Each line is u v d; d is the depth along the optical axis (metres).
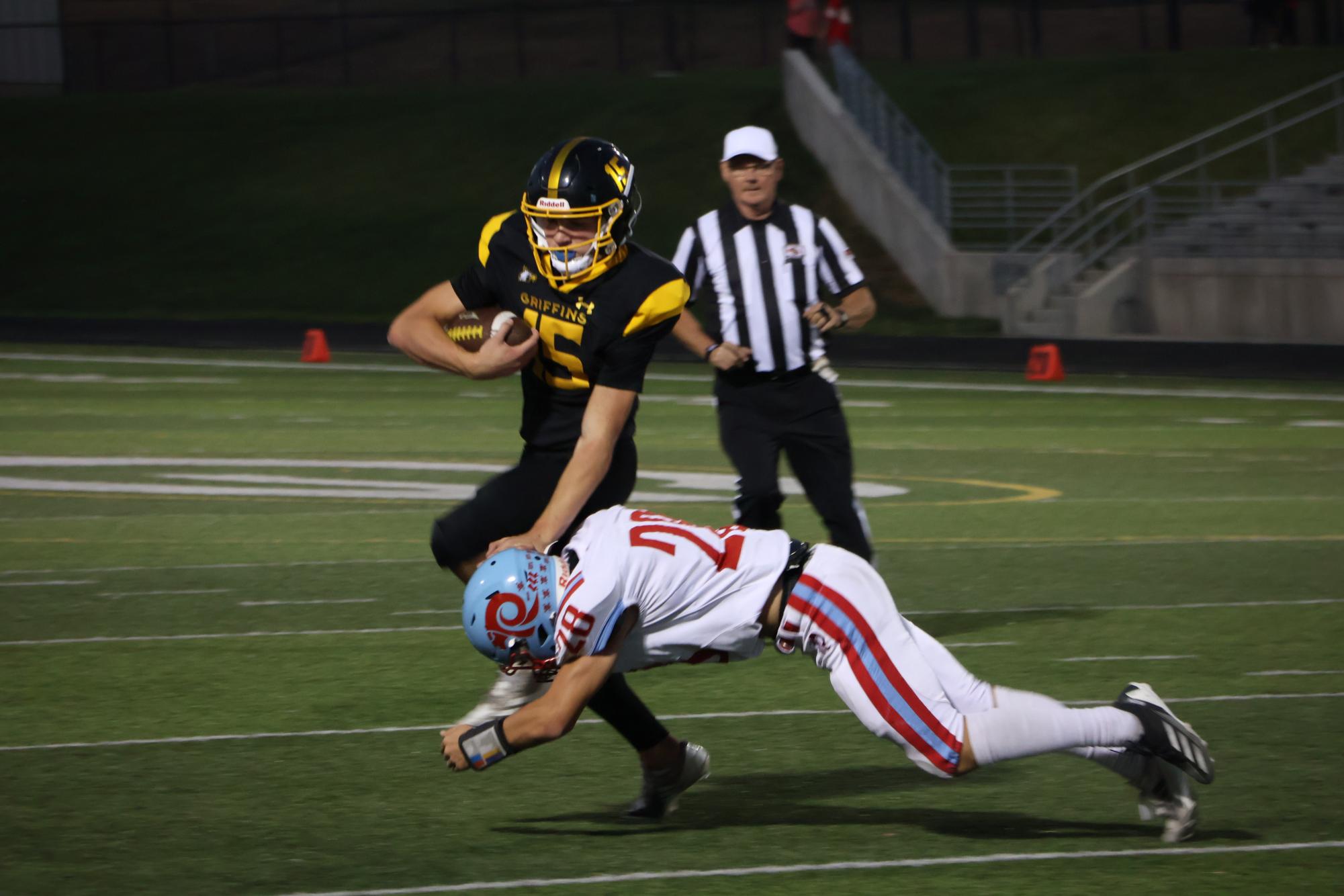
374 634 22.62
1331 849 13.56
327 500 35.66
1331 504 35.69
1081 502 36.25
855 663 12.60
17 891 12.52
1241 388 63.66
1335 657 21.22
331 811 14.73
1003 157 100.75
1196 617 23.94
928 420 53.38
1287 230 82.25
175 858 13.33
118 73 148.50
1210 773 12.74
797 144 105.75
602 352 13.99
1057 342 74.50
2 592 25.48
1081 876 12.90
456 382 65.25
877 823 14.42
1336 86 100.56
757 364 21.62
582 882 12.77
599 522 12.84
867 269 94.25
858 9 146.25
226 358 74.62
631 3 145.38
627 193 13.77
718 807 14.97
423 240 100.75
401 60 153.38
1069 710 12.66
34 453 43.47
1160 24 141.12
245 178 110.88
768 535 13.08
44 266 101.06
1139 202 93.75
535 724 12.39
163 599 25.00
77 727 17.72
